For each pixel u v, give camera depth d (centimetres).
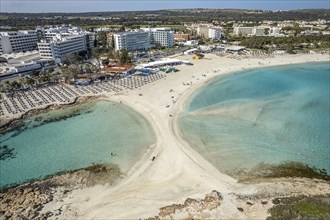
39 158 6675
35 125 8506
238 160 6334
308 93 11150
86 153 6856
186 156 6525
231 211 4625
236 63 17388
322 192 5119
